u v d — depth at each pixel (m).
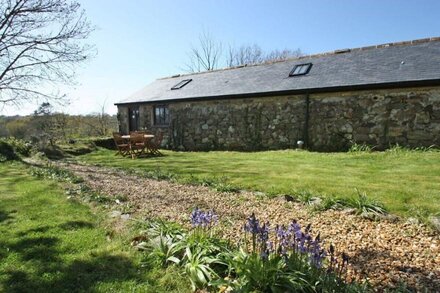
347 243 3.16
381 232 3.41
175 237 3.05
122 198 4.97
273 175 6.53
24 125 18.81
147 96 16.19
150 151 12.43
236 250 2.75
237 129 12.72
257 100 12.11
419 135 9.09
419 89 9.01
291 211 4.21
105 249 3.00
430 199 4.35
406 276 2.51
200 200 4.87
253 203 4.64
